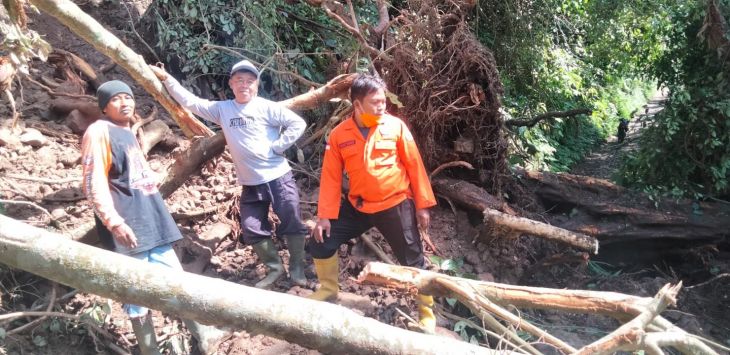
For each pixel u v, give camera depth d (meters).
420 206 3.66
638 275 6.01
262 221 3.98
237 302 2.65
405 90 4.96
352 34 5.43
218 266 4.27
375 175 3.54
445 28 5.06
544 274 5.42
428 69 4.91
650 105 20.02
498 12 9.16
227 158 5.02
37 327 3.52
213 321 2.66
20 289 3.71
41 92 4.94
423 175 3.66
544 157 10.66
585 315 4.93
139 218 3.22
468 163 5.21
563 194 5.95
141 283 2.59
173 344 3.56
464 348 2.95
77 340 3.59
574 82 11.44
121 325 3.70
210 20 5.87
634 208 5.84
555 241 4.62
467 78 4.95
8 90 4.25
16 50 3.69
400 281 3.35
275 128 3.95
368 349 2.79
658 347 2.76
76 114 4.75
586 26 11.27
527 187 6.00
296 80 5.97
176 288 2.61
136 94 5.40
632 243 5.86
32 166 4.32
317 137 5.56
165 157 4.96
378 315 3.91
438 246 4.91
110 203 3.06
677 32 7.03
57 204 4.16
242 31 5.87
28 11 5.53
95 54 5.55
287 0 6.12
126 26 5.96
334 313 2.79
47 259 2.50
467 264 4.90
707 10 6.42
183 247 4.24
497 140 5.27
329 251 3.78
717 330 5.17
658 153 6.88
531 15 9.38
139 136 4.77
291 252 4.07
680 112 6.74
